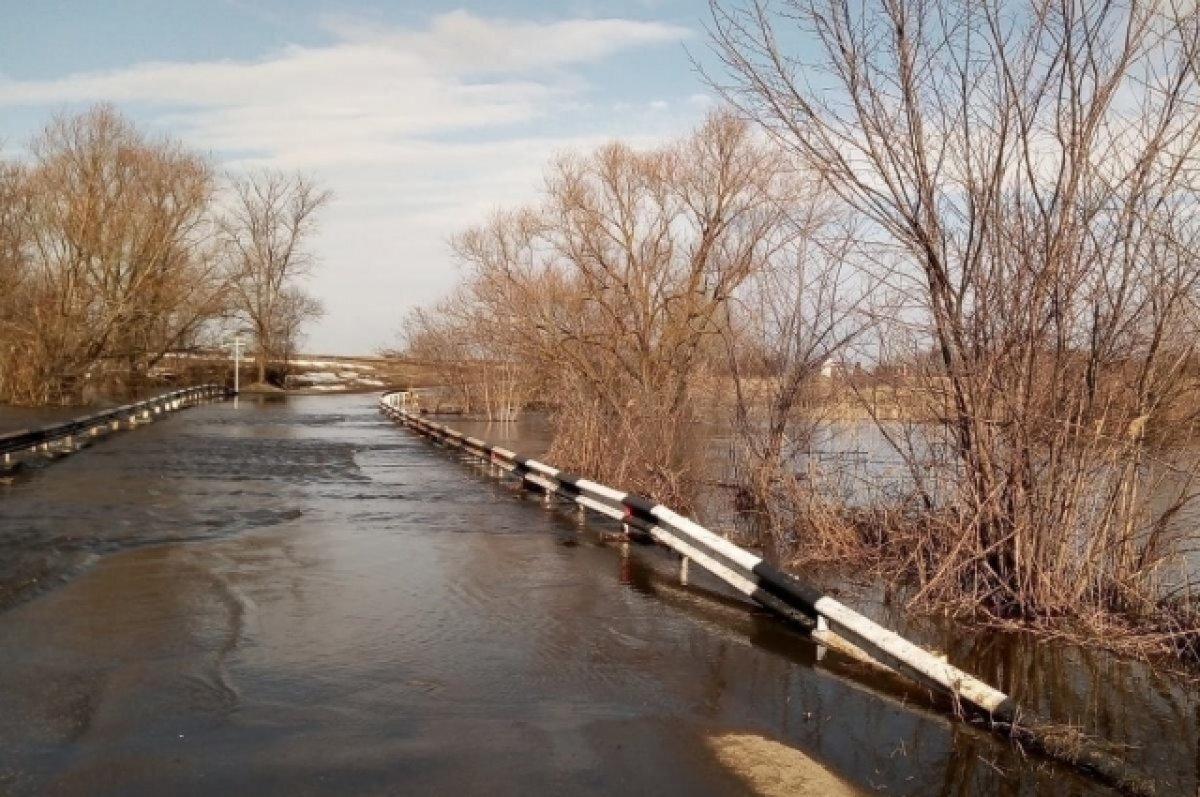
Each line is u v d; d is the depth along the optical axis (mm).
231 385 73750
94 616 8711
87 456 24891
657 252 27875
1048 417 9320
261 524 14445
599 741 6070
